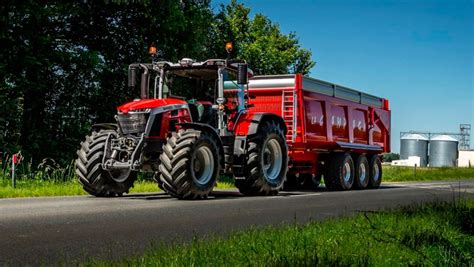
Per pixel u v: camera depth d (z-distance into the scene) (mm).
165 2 21031
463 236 6527
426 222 7293
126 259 4746
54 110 19953
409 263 4891
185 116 12477
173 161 11289
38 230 6637
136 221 7711
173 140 11461
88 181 11656
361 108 20625
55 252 5383
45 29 20156
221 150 12336
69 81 19984
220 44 30766
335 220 7434
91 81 20219
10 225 6977
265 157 14031
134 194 12797
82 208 9086
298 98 16906
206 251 4996
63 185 14000
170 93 13109
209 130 12078
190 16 22531
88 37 21391
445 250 5340
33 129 19344
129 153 11672
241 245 5387
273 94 17297
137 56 21266
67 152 19344
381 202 12219
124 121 11898
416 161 80000
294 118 16906
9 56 17969
